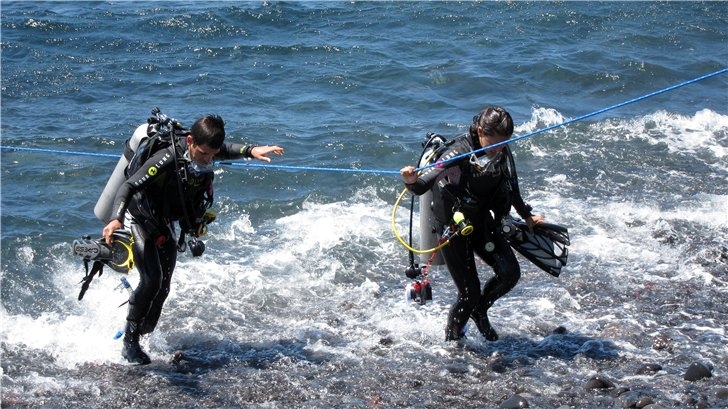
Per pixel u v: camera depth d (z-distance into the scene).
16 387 8.73
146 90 19.44
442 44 23.38
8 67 20.42
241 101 18.91
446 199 8.89
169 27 23.94
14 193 13.97
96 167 15.07
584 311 10.68
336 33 24.05
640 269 11.85
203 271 11.66
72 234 12.73
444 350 9.61
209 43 22.89
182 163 8.40
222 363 9.41
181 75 20.45
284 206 13.82
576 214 13.74
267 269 11.85
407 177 8.55
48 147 15.91
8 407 8.31
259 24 24.58
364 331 10.20
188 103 18.67
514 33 24.66
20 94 18.81
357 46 22.73
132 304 8.99
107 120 17.44
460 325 9.67
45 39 22.48
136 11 25.19
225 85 19.88
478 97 19.98
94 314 10.59
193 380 8.98
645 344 9.76
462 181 8.73
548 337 9.93
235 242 12.65
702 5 28.36
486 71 21.34
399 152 16.17
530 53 22.95
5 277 11.31
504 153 8.74
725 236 12.98
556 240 9.50
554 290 11.17
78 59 21.28
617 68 22.23
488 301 9.51
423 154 9.03
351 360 9.41
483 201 8.89
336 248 12.54
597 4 27.75
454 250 9.16
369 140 16.72
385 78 20.66
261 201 13.91
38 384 8.81
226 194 14.24
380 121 17.95
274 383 8.88
